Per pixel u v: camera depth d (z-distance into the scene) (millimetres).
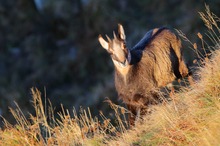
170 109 28062
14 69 103625
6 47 109812
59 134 28844
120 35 29656
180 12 89188
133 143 27000
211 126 24594
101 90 78750
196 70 33750
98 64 95438
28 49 107688
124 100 30938
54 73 98188
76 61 98625
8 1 116562
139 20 94625
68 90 90938
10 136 29188
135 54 30703
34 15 112500
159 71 31422
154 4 96438
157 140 26203
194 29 80188
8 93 82312
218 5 83125
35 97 30234
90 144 27812
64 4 111062
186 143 25031
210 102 26641
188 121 26297
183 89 29984
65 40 107438
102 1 100875
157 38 32188
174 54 32594
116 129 31031
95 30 101938
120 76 30516
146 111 30266
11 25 112625
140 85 30422
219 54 29719
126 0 100250
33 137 29469
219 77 28109
